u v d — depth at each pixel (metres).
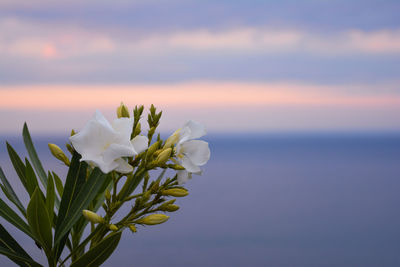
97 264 0.49
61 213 0.50
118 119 0.48
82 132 0.47
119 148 0.46
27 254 0.51
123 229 0.50
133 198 0.50
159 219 0.50
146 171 0.51
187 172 0.51
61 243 0.50
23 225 0.51
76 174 0.50
